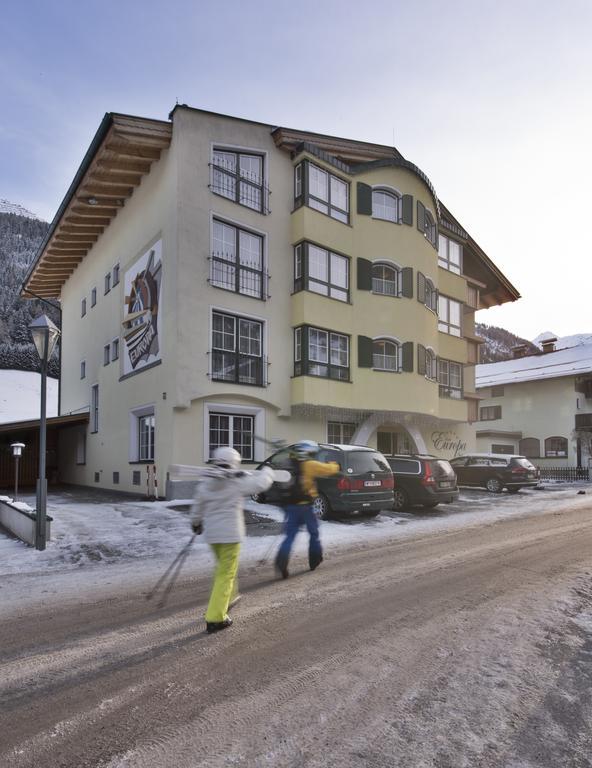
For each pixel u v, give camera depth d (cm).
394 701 352
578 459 3588
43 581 662
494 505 1553
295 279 1800
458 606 555
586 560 782
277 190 1794
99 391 2114
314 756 290
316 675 388
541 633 478
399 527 1110
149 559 794
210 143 1645
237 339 1648
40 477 862
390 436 2253
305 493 689
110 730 314
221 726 319
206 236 1602
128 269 1884
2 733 312
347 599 577
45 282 2809
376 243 1966
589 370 3450
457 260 2588
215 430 1597
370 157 2025
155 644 447
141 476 1683
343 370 1850
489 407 4078
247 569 724
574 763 287
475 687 373
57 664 407
